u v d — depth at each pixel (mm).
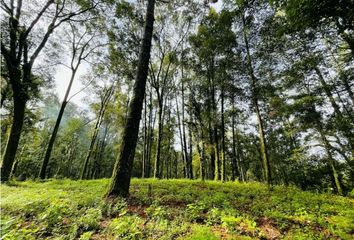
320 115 17359
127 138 7961
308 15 6934
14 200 7113
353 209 7535
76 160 53000
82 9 17641
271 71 14828
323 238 5059
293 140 27469
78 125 36719
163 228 4781
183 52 23125
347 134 14945
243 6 10977
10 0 14227
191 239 4199
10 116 23047
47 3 15531
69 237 4320
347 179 18797
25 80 15273
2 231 4000
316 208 7594
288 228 5656
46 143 42938
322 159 21406
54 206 5648
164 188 10781
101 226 4973
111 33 20391
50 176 49031
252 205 7754
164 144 34875
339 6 6523
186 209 6223
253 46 15336
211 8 19516
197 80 22672
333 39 11562
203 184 13227
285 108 16406
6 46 14469
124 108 30906
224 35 16641
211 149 21016
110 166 53875
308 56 12414
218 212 6074
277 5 7762
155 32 23484
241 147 38062
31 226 4766
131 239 4184
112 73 25359
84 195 7926
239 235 4852
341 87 13484
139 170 52000
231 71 17656
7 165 13438
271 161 29234
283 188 12398
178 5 21594
